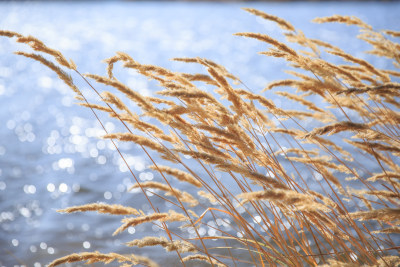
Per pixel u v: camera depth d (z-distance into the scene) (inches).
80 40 1019.9
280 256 84.4
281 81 93.8
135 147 329.7
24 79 604.7
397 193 83.0
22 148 325.4
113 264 151.3
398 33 112.0
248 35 90.4
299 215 87.2
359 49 630.5
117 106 79.4
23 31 1116.5
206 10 1827.0
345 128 71.5
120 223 195.9
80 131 374.0
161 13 1758.1
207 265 141.3
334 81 92.4
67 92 518.3
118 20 1507.1
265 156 85.4
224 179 221.1
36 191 241.6
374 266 72.5
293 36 108.1
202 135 83.0
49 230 191.2
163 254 155.6
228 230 173.6
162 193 225.9
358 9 1278.3
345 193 92.2
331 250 122.4
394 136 98.0
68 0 2365.9
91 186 247.3
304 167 211.5
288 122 247.0
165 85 86.3
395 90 84.6
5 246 178.9
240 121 87.7
